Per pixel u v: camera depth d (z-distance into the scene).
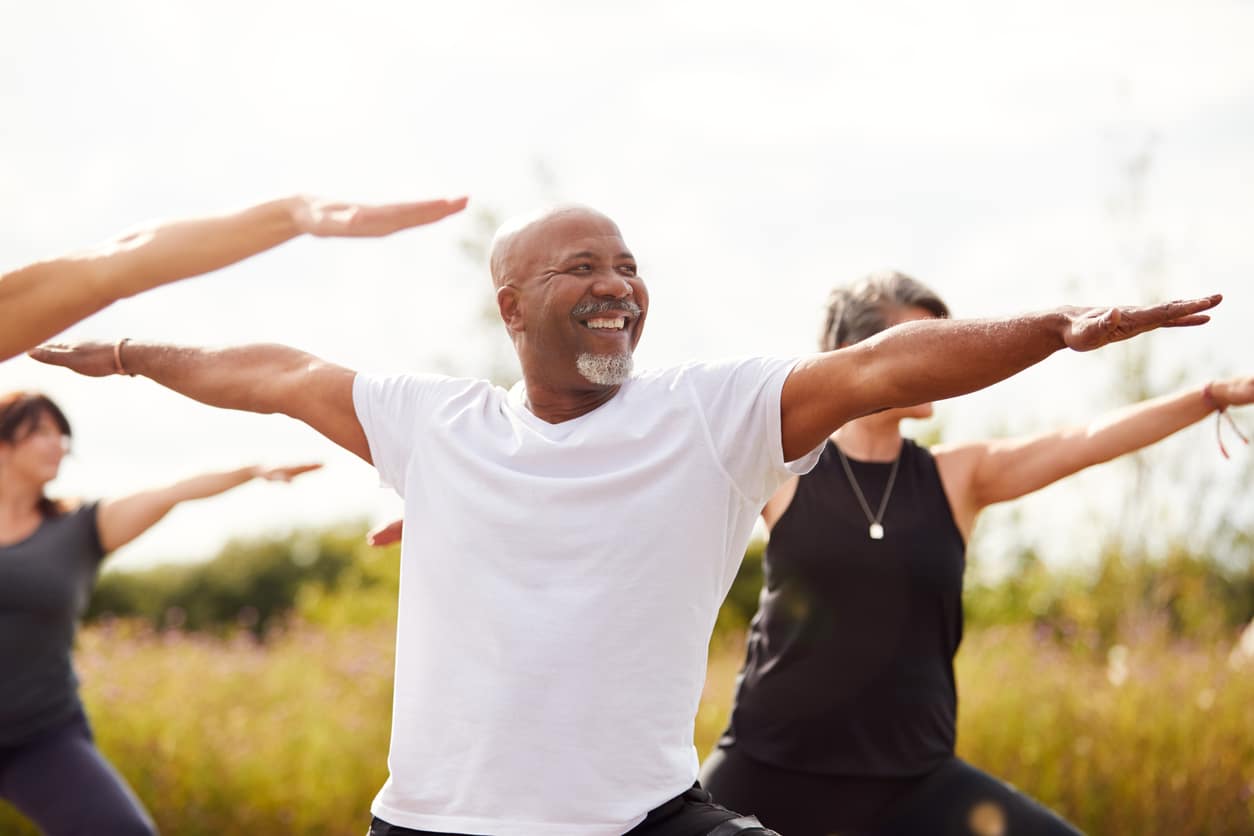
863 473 3.43
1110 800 5.95
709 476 2.32
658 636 2.29
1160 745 6.12
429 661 2.36
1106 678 6.78
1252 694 6.25
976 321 2.09
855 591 3.33
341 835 6.12
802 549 3.36
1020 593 11.03
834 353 2.26
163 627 17.03
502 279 2.51
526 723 2.24
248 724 6.64
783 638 3.40
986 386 2.10
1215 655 6.84
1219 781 5.95
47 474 4.45
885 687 3.33
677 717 2.33
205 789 6.20
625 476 2.30
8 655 4.30
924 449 3.54
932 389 2.13
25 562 4.33
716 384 2.37
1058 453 3.43
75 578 4.44
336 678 7.18
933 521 3.40
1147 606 9.95
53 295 2.09
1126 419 3.38
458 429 2.46
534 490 2.32
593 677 2.25
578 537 2.29
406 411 2.55
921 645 3.37
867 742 3.33
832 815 3.36
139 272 2.10
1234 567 10.47
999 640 7.58
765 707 3.41
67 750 4.36
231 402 2.71
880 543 3.33
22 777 4.31
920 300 3.46
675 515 2.30
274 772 6.25
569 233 2.45
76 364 2.77
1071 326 1.97
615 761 2.25
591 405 2.50
